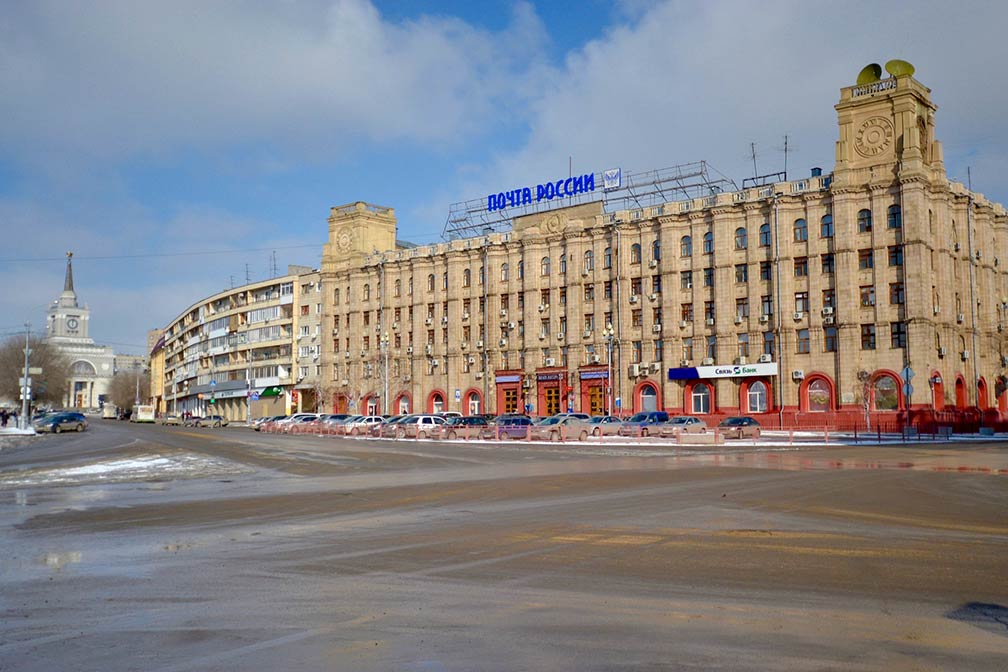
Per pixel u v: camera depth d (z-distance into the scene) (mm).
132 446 41344
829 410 57406
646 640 7035
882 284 55656
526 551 11438
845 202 57188
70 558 11070
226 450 39406
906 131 55250
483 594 8805
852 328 56594
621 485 21391
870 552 11172
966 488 19984
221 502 17891
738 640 7012
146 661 6559
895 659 6492
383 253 86188
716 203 63062
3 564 10641
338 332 90625
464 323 78500
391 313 84625
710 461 31656
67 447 43438
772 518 14750
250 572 10062
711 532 13102
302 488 21156
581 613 7957
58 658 6648
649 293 66250
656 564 10422
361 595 8789
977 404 59875
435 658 6578
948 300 57031
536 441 51188
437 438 55812
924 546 11656
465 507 16734
